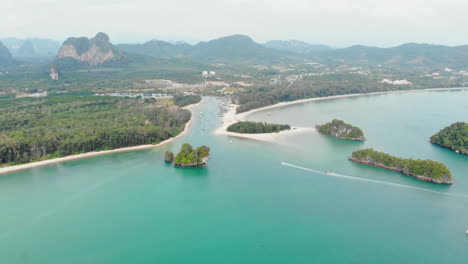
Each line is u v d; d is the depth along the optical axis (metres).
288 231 181.00
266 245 169.50
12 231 183.00
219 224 189.00
